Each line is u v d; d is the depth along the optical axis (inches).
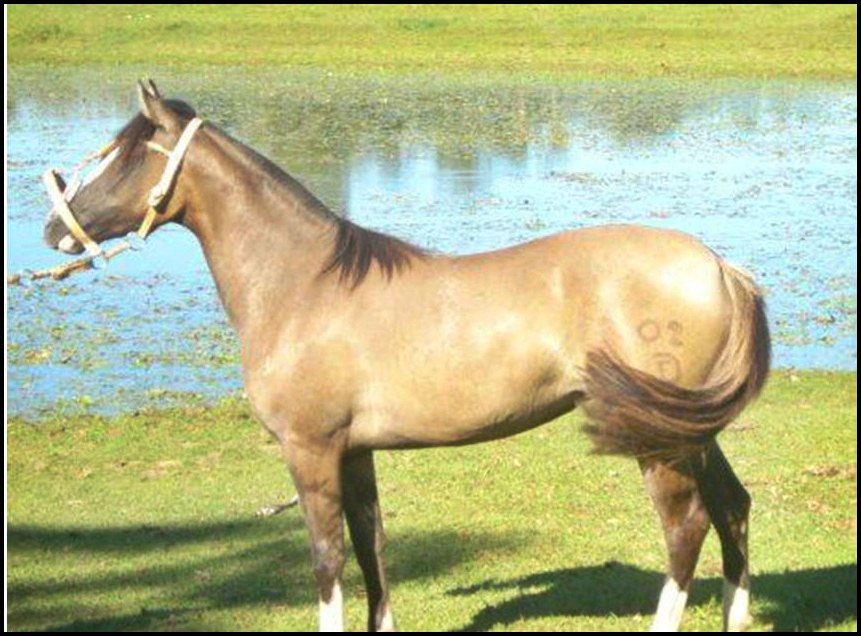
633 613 321.7
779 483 418.3
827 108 1289.4
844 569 346.9
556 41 1660.9
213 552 382.3
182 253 751.1
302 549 383.9
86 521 408.8
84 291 670.5
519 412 276.1
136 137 291.3
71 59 1589.6
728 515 286.0
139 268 717.3
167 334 604.7
